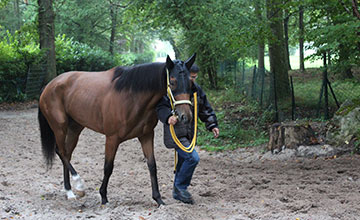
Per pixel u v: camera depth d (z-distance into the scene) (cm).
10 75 1686
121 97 442
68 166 521
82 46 2366
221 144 902
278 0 959
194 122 451
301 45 2170
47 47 1775
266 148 801
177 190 471
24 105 1634
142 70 435
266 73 1336
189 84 390
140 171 668
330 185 539
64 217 411
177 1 1427
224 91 1664
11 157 750
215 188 544
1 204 434
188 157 444
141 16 1588
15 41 1789
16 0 3142
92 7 3078
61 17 3136
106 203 470
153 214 408
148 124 445
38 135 1018
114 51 3447
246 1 1401
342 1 733
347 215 405
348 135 733
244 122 1084
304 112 1105
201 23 1427
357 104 765
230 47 978
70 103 505
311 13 845
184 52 1742
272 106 1168
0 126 1138
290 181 577
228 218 411
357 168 624
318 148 735
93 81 489
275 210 431
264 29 929
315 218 396
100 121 471
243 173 643
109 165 459
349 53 812
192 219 407
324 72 945
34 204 460
